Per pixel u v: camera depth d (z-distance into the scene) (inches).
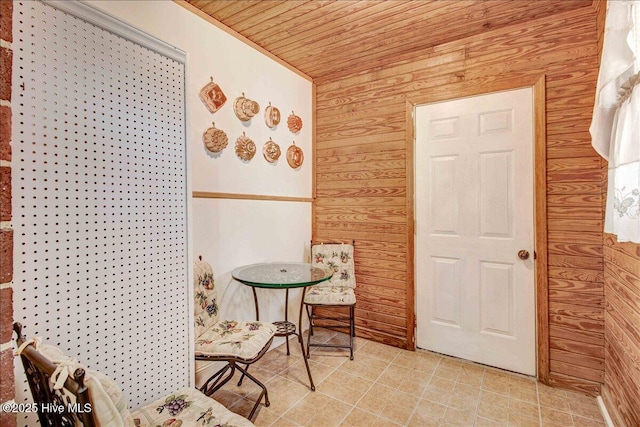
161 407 43.8
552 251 82.1
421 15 83.0
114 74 41.6
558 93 81.5
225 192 87.2
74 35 37.9
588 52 78.1
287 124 110.1
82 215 38.3
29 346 30.5
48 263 35.4
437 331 99.1
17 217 33.2
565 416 70.0
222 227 86.4
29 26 34.3
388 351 101.4
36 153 34.6
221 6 79.4
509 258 88.1
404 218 104.2
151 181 45.9
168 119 48.3
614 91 52.9
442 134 98.0
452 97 96.0
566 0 76.3
